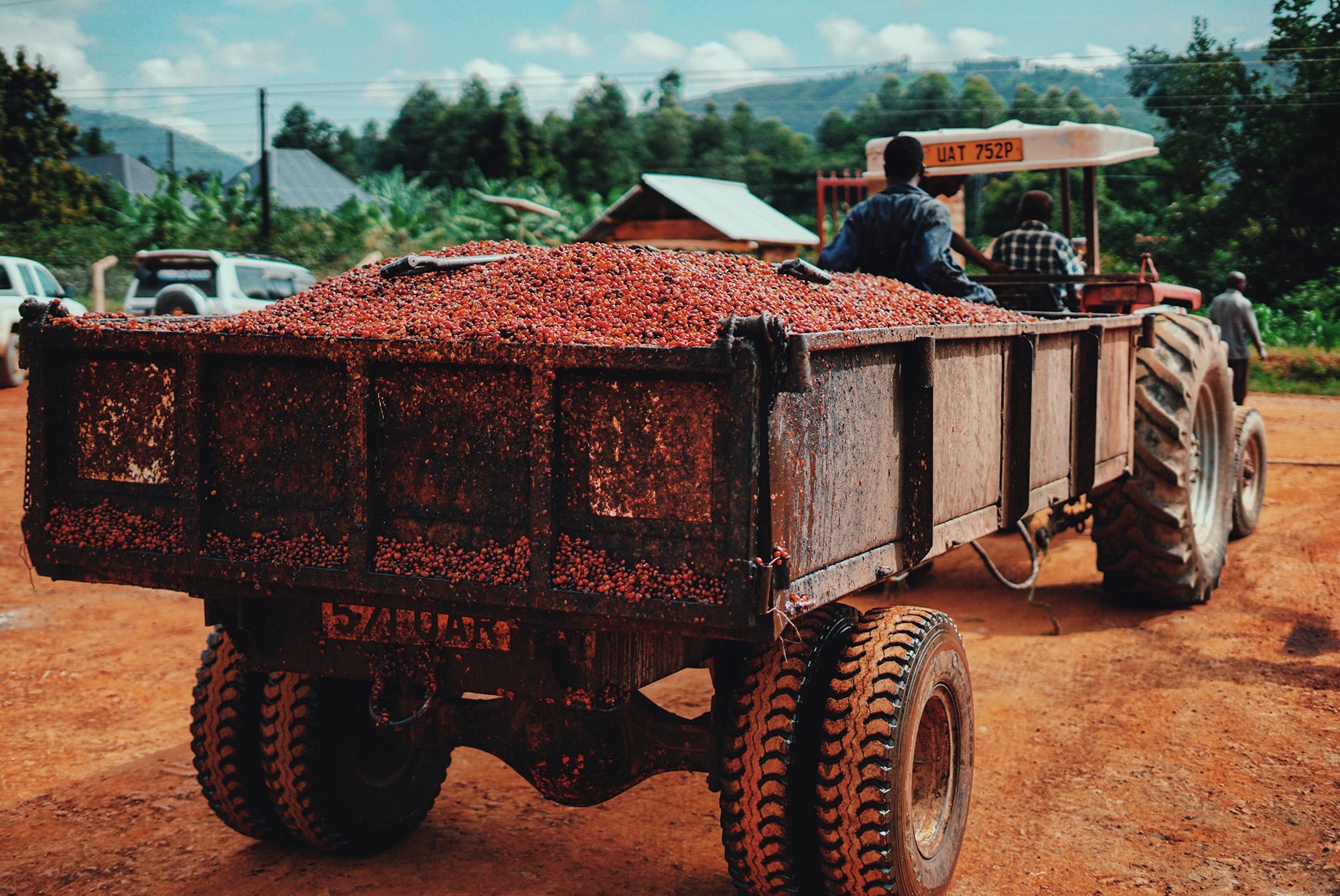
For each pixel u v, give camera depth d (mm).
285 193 57406
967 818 3834
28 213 41750
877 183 7562
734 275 3514
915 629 3045
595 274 3238
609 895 3340
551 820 3902
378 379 2658
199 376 2799
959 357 3416
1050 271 6578
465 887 3393
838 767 2826
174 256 14766
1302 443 12102
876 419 2941
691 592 2387
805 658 2893
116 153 73750
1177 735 4516
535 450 2490
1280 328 23969
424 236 33344
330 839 3477
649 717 3152
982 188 31391
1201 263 32312
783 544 2428
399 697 3230
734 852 2891
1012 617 6258
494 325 2711
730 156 79250
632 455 2436
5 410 13602
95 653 5695
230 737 3443
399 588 2639
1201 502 6562
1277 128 31438
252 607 2988
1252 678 5160
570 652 2605
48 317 2975
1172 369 5867
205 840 3729
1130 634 5867
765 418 2324
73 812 3906
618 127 81750
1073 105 69375
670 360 2332
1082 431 4559
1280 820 3771
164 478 2904
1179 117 34906
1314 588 6613
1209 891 3328
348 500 2711
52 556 2998
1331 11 33219
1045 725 4652
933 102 79438
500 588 2537
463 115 67938
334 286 3529
